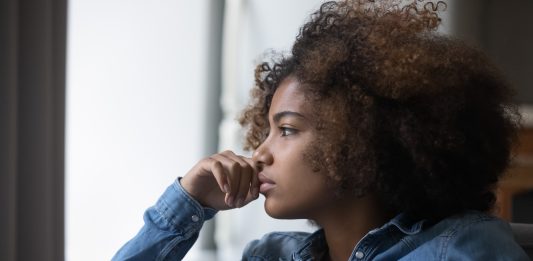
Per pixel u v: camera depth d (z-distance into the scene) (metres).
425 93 0.88
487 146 0.92
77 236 3.00
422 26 0.94
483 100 0.93
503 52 3.32
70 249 2.99
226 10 3.62
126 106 3.16
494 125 0.94
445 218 0.92
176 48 3.44
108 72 3.07
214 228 3.76
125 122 3.16
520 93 3.27
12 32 1.72
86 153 3.01
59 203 1.89
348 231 0.95
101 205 3.07
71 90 2.94
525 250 1.02
